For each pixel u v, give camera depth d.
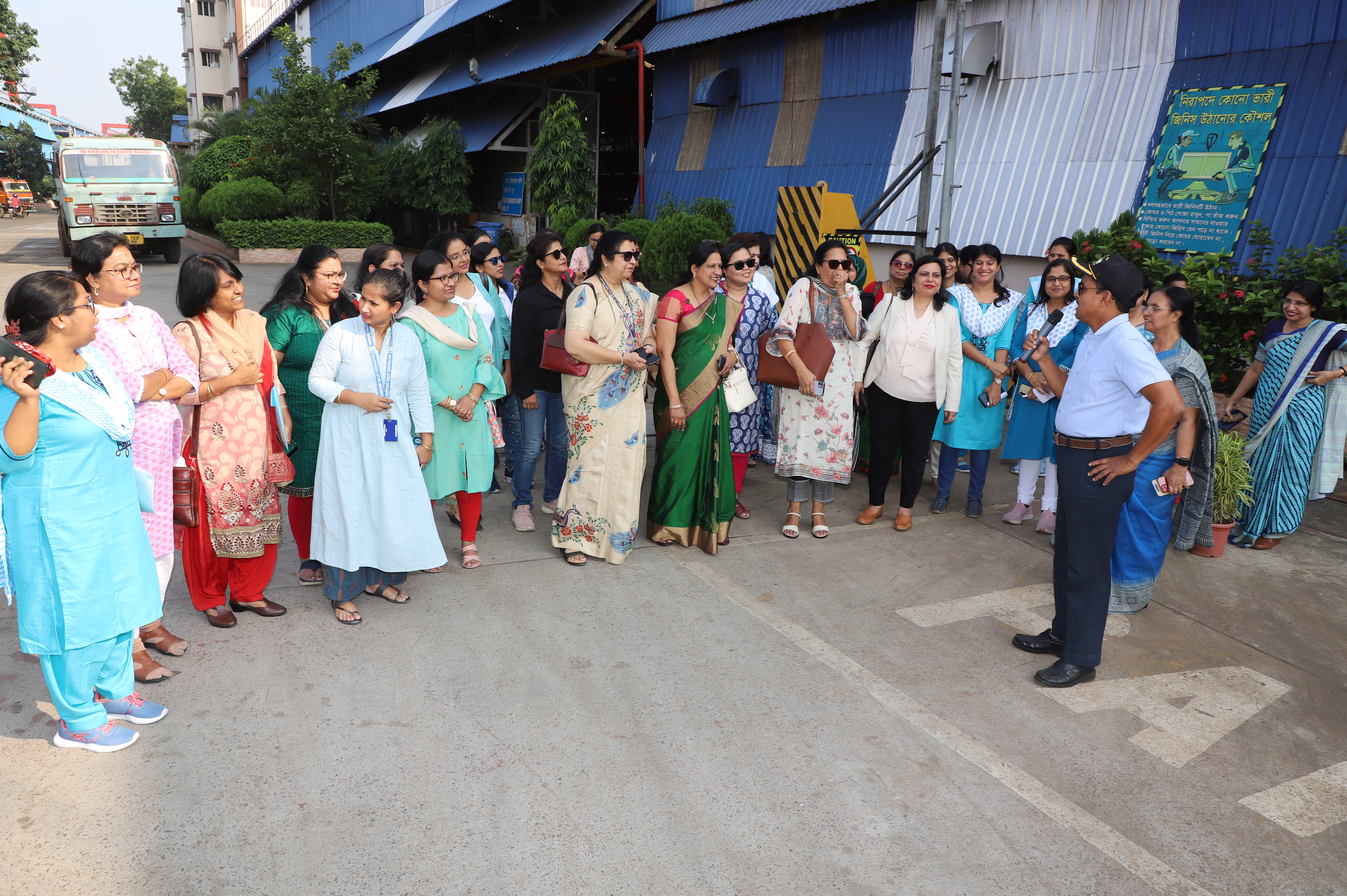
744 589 4.29
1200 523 4.73
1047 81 8.92
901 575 4.55
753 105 12.98
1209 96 7.50
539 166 17.42
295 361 3.83
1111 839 2.59
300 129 21.56
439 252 4.36
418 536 3.76
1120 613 4.13
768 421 6.21
